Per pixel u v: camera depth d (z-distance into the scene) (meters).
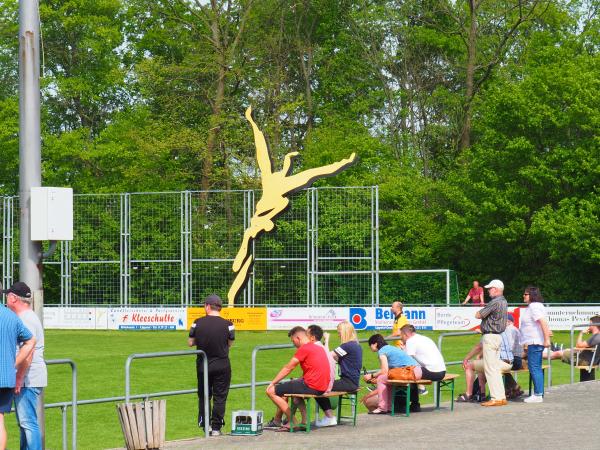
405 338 21.19
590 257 55.34
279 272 52.84
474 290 52.12
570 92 59.03
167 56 74.31
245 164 65.88
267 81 67.88
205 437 18.22
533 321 21.66
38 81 15.64
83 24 68.31
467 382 22.52
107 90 71.44
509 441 16.02
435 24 73.94
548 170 57.28
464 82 74.75
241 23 66.69
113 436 21.44
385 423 19.27
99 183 69.25
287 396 18.56
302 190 50.72
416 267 65.12
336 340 45.94
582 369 26.59
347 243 51.59
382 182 67.56
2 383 14.09
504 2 70.38
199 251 52.72
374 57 72.81
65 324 54.09
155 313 52.91
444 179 70.50
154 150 64.38
